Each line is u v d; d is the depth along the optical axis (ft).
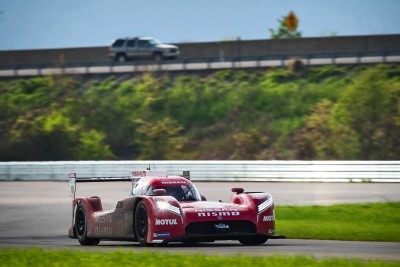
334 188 250.37
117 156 445.78
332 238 132.87
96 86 511.40
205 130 447.42
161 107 474.08
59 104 490.90
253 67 502.38
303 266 83.25
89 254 101.04
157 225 110.63
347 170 270.46
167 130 444.55
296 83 472.03
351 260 87.92
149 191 120.06
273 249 109.91
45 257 99.14
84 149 445.37
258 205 114.93
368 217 173.99
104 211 126.11
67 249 117.60
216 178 293.02
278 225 157.99
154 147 438.40
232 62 508.53
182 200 119.24
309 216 179.83
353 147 392.88
